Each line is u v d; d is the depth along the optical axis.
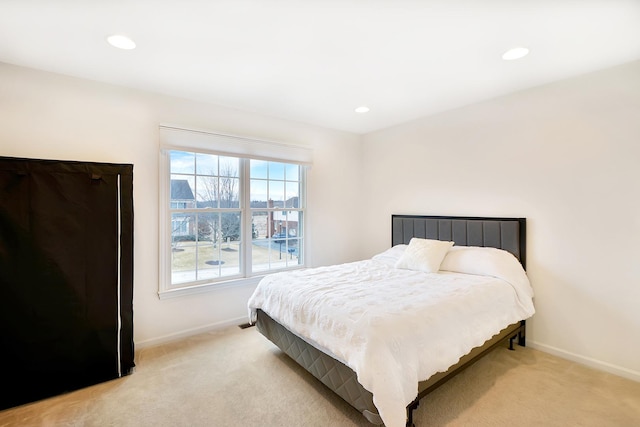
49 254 2.08
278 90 2.77
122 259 2.34
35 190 2.05
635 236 2.21
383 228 4.14
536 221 2.70
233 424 1.77
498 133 2.94
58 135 2.38
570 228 2.51
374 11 1.64
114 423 1.78
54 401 1.99
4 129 2.20
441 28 1.80
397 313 1.76
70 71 2.35
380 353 1.53
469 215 3.19
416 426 1.72
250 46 2.01
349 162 4.30
